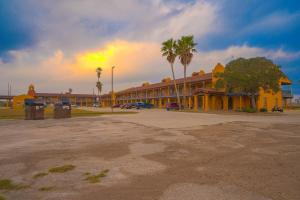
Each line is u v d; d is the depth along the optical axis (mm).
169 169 5441
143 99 71438
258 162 5973
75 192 4098
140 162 6078
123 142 9047
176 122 17562
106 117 24547
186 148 7793
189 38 41312
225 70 35156
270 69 30766
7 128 14703
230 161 6094
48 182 4617
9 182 4633
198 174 5047
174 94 56750
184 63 42438
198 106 48281
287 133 11289
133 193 4023
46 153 7223
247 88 32938
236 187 4250
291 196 3838
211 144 8484
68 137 10500
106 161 6203
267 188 4191
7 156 6852
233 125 15016
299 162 5945
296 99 71188
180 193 3996
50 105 83875
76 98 108125
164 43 43406
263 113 32969
